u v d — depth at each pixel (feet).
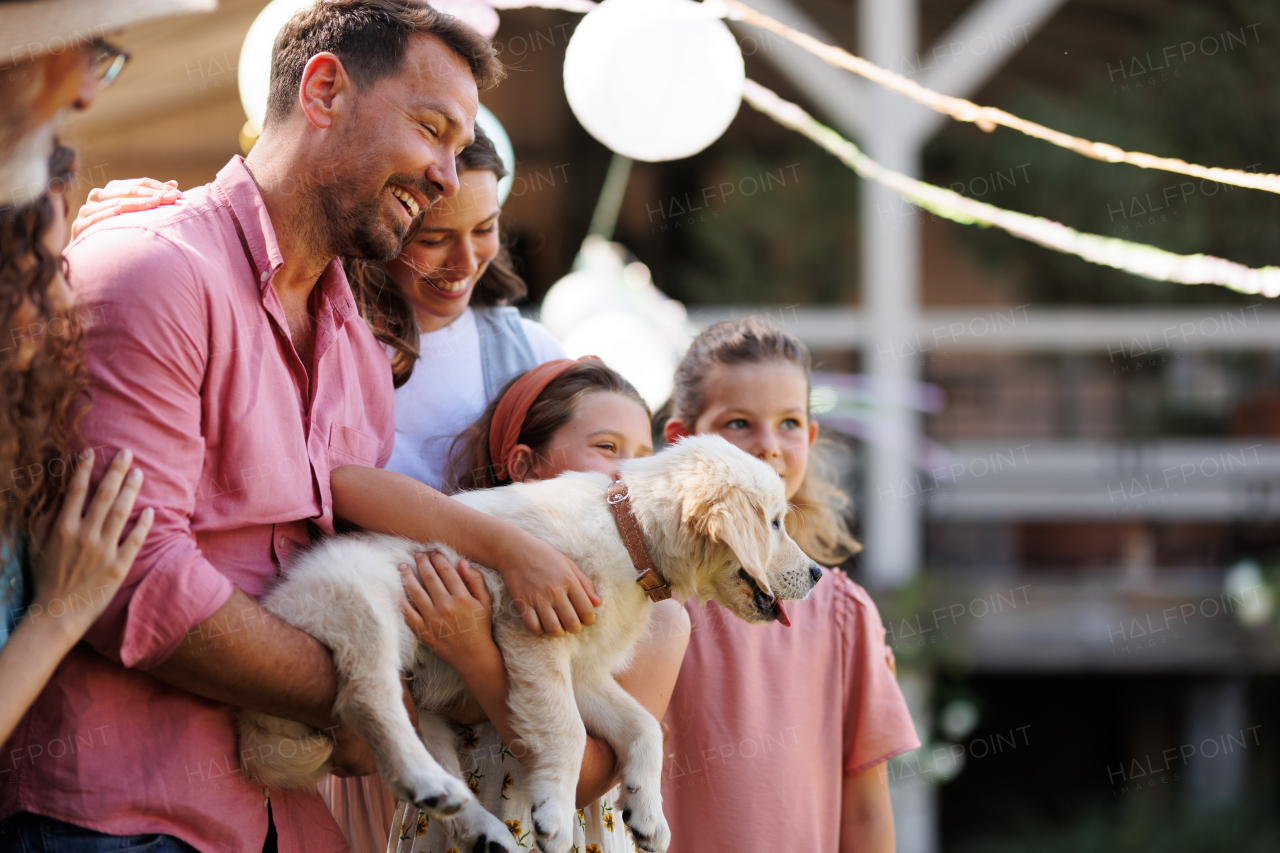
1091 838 24.32
